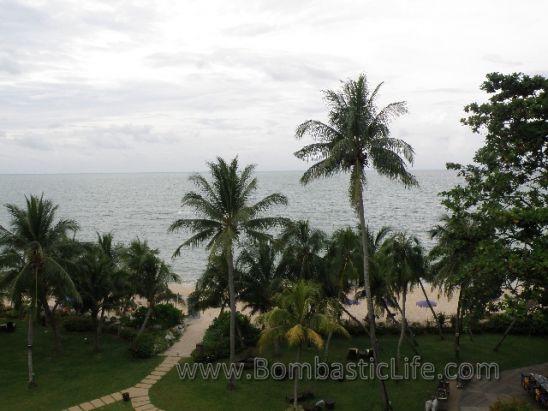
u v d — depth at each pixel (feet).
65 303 118.62
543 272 63.72
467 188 82.69
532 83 80.79
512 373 100.12
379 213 445.37
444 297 179.11
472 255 82.28
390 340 126.62
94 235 347.77
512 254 68.69
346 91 84.07
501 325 128.88
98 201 645.92
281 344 121.19
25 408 83.92
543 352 113.91
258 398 88.74
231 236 91.76
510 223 70.79
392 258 105.70
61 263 100.99
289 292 85.35
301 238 114.62
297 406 83.71
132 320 139.44
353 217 416.26
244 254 119.14
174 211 513.86
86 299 118.11
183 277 237.66
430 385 95.40
